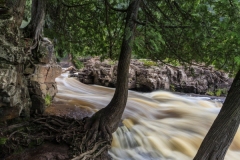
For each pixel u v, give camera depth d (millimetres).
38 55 5555
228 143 2963
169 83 12352
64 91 10078
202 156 3033
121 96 5070
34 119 4855
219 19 3588
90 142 4445
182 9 4406
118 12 5449
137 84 11906
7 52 3770
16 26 4102
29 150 4027
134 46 4938
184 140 6059
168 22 4734
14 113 4301
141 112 7926
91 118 5117
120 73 4980
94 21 5973
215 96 12555
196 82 12680
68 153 4062
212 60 4656
